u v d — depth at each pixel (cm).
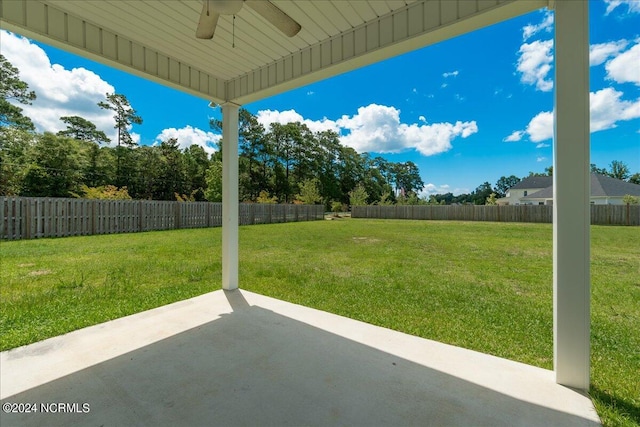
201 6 216
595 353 213
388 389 169
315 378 180
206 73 327
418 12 211
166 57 290
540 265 496
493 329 252
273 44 269
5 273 410
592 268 463
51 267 448
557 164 170
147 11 222
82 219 804
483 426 140
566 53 165
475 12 189
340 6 215
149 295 335
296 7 216
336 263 516
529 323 263
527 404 156
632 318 273
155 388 169
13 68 1470
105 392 165
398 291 356
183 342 226
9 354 205
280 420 144
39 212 728
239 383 174
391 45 225
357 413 149
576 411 151
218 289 366
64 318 265
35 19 208
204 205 1115
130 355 206
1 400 156
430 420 144
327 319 273
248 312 289
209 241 726
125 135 2016
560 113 167
